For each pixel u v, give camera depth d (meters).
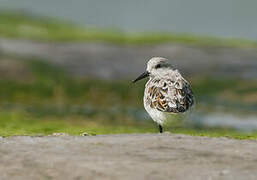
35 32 55.34
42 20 64.88
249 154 11.40
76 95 32.53
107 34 55.81
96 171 10.11
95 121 25.20
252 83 35.00
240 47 48.78
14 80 33.78
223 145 12.17
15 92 31.88
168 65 15.27
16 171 10.27
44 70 36.78
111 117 26.62
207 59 42.94
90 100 31.77
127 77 37.00
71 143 12.23
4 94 31.44
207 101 31.11
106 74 37.59
